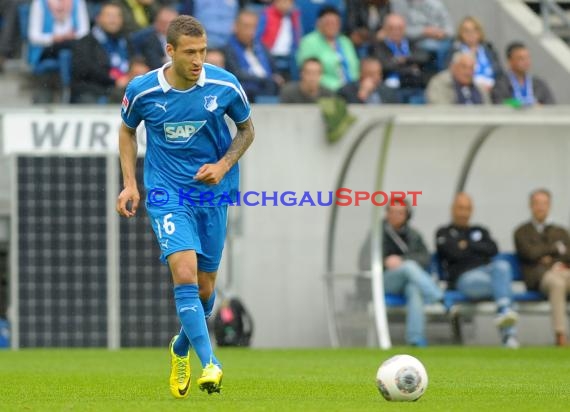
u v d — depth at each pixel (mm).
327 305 61875
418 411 24531
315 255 63375
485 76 72438
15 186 59969
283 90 65688
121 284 60219
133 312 60250
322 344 63156
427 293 58938
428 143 65562
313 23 75062
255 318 62781
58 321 60125
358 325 60594
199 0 71938
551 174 66688
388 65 71875
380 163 57781
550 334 65500
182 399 28188
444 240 61125
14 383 35000
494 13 78625
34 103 70250
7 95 71125
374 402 26969
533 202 61750
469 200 61375
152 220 27797
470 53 72125
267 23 72250
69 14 70062
